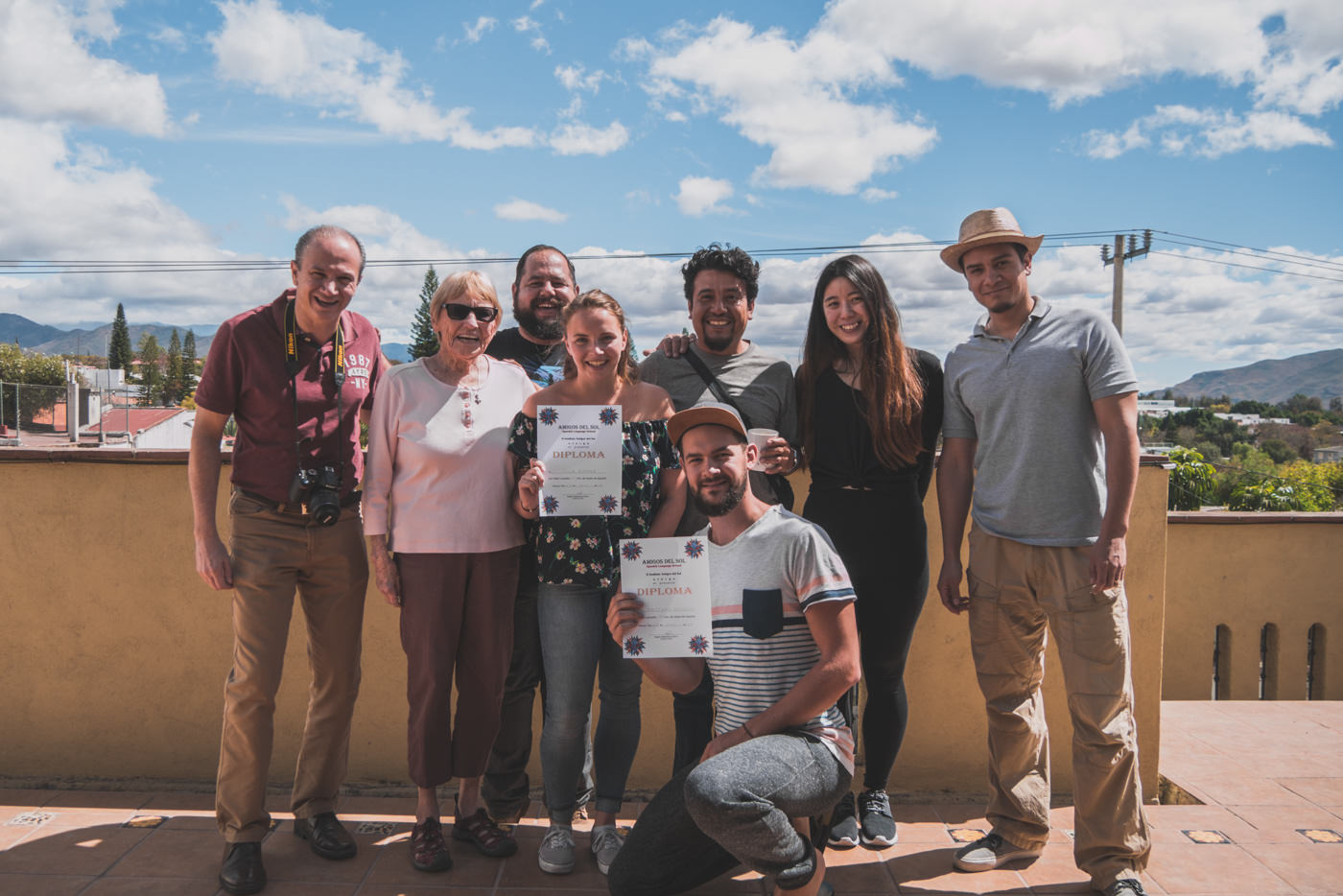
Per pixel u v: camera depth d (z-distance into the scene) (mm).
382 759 3387
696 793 2006
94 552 3332
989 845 2818
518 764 2961
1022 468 2699
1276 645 5281
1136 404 2611
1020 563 2736
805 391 2920
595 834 2791
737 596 2238
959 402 2871
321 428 2721
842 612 2150
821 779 2139
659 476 2740
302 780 2861
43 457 3299
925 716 3395
